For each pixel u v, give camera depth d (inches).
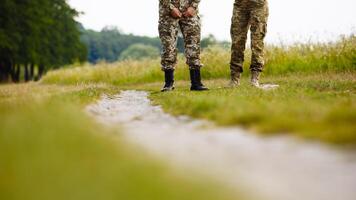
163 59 642.8
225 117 286.4
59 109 297.9
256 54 629.6
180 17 620.7
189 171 179.0
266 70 983.6
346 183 167.9
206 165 191.9
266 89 539.2
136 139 246.5
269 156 202.7
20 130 220.2
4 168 167.2
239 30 649.0
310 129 231.1
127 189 148.7
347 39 927.0
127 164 173.9
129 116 363.3
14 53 2783.0
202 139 243.9
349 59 879.1
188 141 240.5
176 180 161.8
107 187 150.0
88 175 160.7
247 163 194.7
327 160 191.9
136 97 585.3
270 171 183.6
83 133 223.5
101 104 466.9
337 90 522.6
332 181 170.6
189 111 348.5
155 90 756.6
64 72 1764.3
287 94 446.9
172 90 636.1
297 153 203.6
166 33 636.1
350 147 204.2
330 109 271.7
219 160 200.5
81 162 174.6
